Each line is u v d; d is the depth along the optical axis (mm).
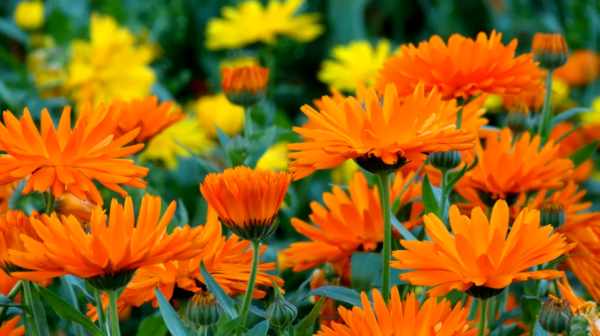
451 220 811
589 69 1726
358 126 820
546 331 835
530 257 797
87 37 1938
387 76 929
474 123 966
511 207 952
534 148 930
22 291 879
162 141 1313
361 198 950
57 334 1018
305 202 1317
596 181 1288
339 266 947
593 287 920
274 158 1307
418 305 824
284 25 1650
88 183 834
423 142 818
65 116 858
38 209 1000
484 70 912
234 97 1081
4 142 836
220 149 1422
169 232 913
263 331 789
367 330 795
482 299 800
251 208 804
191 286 830
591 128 1420
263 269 866
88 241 777
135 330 1093
